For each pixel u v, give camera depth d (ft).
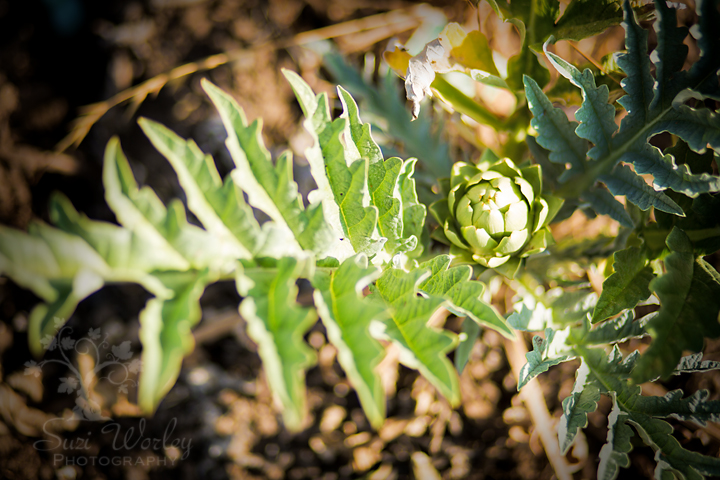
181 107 4.53
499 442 3.58
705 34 2.28
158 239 1.81
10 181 4.08
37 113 4.33
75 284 1.74
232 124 1.99
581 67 2.58
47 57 4.45
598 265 2.75
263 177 2.00
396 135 3.58
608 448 2.34
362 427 3.73
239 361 3.99
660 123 2.34
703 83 2.31
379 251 2.24
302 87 2.13
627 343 3.48
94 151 4.38
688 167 2.38
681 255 2.26
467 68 2.54
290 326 1.82
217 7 4.66
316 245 2.02
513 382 3.70
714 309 2.18
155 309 1.78
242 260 1.91
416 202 2.35
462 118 2.78
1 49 4.35
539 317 2.48
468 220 2.41
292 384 1.77
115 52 4.55
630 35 2.30
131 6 4.58
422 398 3.74
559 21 2.51
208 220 1.90
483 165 2.48
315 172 2.15
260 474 3.58
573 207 2.54
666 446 2.28
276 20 4.67
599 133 2.38
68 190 4.29
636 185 2.38
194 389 3.83
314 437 3.70
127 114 4.44
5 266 1.72
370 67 3.92
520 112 2.68
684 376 3.25
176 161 1.89
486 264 2.39
